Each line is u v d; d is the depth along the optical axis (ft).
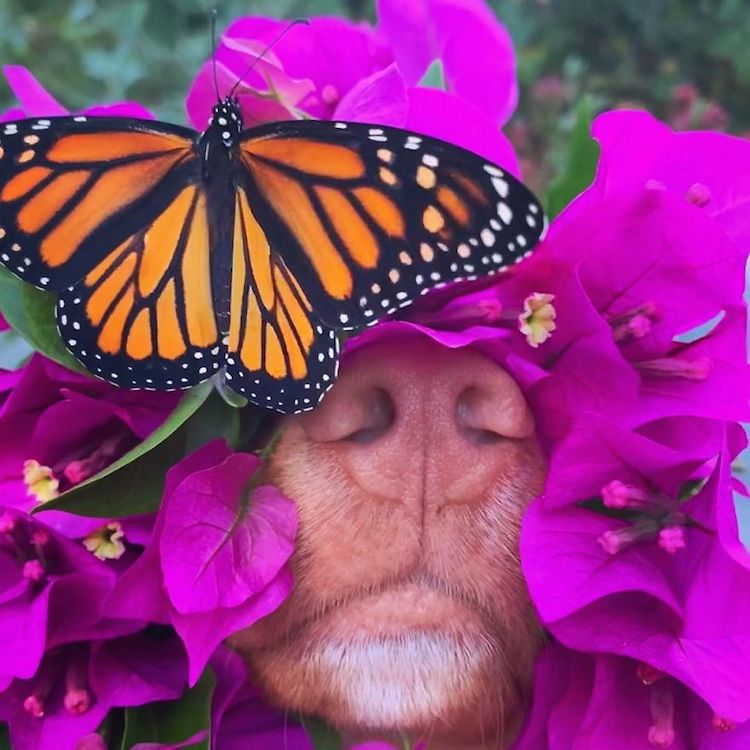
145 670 0.59
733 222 0.63
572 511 0.56
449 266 0.51
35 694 0.57
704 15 2.82
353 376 0.56
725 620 0.54
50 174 0.52
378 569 0.55
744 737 0.56
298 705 0.58
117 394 0.58
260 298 0.53
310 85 0.66
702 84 2.84
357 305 0.52
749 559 0.49
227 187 0.54
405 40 0.77
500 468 0.57
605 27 2.83
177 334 0.53
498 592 0.56
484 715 0.58
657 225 0.56
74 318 0.52
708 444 0.59
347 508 0.56
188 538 0.54
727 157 0.63
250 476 0.56
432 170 0.51
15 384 0.61
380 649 0.56
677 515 0.56
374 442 0.56
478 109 0.70
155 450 0.57
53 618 0.57
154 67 2.14
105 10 2.26
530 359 0.58
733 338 0.58
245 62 0.67
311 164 0.53
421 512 0.56
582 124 0.69
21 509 0.58
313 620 0.56
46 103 0.66
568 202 0.69
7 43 2.18
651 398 0.58
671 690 0.57
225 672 0.59
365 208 0.52
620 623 0.56
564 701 0.58
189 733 0.57
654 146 0.63
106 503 0.55
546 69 2.80
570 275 0.56
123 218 0.53
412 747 0.58
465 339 0.52
